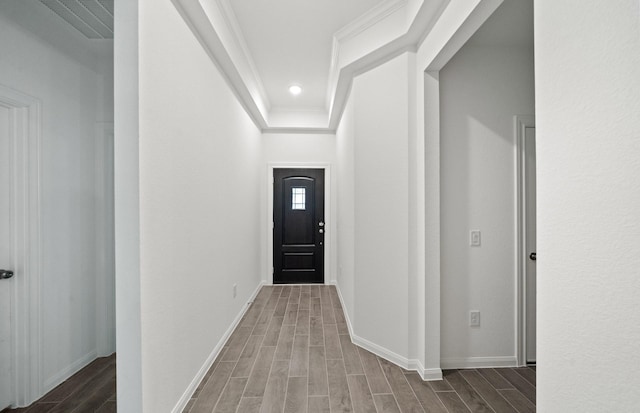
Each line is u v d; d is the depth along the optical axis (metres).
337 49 2.91
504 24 2.09
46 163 2.06
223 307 2.75
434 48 2.01
